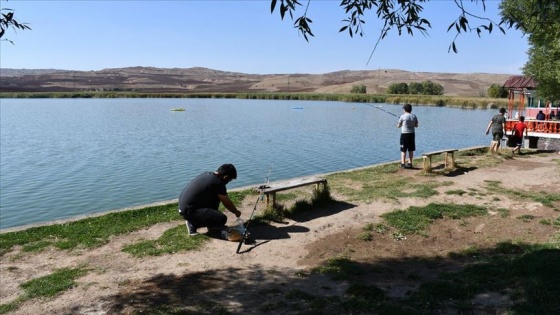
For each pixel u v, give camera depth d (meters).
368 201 9.37
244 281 5.57
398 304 4.88
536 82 20.16
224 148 25.38
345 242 7.07
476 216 8.53
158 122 43.44
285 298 5.05
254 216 8.14
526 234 7.50
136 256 6.40
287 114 56.34
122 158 21.92
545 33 14.77
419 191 10.12
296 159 21.70
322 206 8.94
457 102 76.94
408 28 4.27
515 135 16.94
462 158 15.05
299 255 6.53
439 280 5.53
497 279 5.41
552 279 5.02
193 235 7.15
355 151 24.45
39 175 17.83
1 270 5.89
